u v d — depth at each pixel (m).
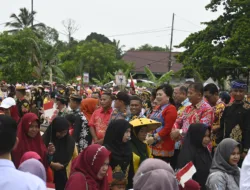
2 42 37.84
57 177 6.61
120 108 7.87
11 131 3.18
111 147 5.67
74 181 4.24
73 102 8.55
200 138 6.01
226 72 36.16
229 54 34.06
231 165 5.35
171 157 7.62
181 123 7.53
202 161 6.01
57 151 6.58
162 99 7.48
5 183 2.93
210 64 36.16
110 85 35.22
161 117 7.36
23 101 11.23
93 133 8.15
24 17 58.88
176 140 7.25
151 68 65.25
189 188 4.97
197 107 7.30
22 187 2.94
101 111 8.23
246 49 32.94
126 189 5.75
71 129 8.30
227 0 36.53
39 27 60.22
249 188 4.05
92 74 54.38
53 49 37.53
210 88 8.59
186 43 38.50
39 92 17.30
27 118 5.97
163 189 3.16
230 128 7.32
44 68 36.88
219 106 8.23
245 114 7.17
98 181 4.38
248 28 33.41
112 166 5.64
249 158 4.14
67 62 53.50
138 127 6.17
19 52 37.78
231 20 36.19
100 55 53.81
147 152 6.33
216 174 5.25
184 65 37.69
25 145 5.95
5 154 3.13
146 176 3.24
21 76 36.72
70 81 44.94
